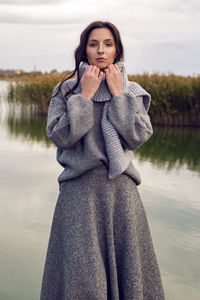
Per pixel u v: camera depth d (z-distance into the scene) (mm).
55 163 5418
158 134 9438
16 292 2156
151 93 11711
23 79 14984
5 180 4387
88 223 1594
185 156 6492
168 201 3830
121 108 1610
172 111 11523
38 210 3436
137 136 1631
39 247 2711
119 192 1650
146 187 4328
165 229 3102
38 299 2098
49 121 1680
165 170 5289
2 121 11117
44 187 4164
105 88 1672
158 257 2617
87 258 1568
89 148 1614
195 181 4695
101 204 1625
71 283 1578
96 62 1683
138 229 1695
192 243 2857
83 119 1579
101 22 1688
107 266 1629
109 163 1606
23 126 10062
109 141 1603
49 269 1694
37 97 14211
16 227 3033
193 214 3471
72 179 1661
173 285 2281
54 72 14867
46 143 7301
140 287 1618
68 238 1620
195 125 11633
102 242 1627
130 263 1615
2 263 2465
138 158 6160
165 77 12469
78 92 1705
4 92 15398
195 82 11727
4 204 3557
